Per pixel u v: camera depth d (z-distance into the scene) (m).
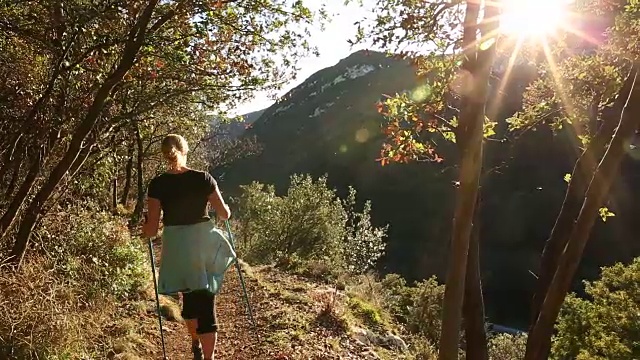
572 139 6.25
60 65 5.82
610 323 20.64
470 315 4.94
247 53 7.09
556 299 4.01
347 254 23.20
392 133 4.66
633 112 3.61
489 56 3.64
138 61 6.20
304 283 12.36
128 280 7.50
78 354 4.70
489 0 3.70
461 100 3.83
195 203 4.11
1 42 5.80
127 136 9.05
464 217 3.60
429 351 9.59
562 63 6.09
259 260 19.31
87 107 6.42
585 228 3.86
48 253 5.94
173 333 6.72
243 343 6.80
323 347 7.15
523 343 20.20
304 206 23.62
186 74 6.93
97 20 5.37
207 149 35.78
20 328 4.22
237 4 6.75
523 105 6.73
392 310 13.93
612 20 5.25
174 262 4.04
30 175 5.71
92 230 7.74
